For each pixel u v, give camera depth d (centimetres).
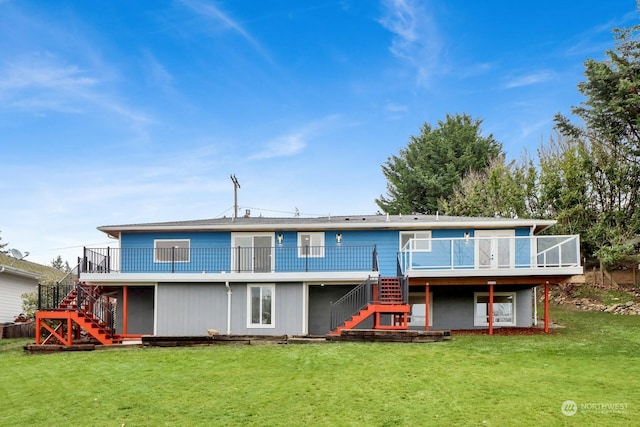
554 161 3053
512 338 1675
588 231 2730
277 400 1009
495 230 2158
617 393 1003
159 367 1342
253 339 1717
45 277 3092
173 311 1975
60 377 1280
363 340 1642
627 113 2630
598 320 2109
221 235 2225
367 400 991
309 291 2073
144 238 2241
